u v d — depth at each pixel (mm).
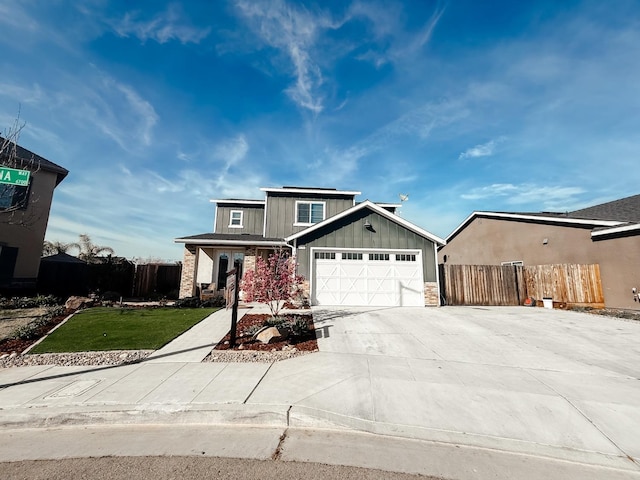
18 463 2855
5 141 8695
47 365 5469
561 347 6879
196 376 4957
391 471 2809
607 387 4723
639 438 3445
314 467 2844
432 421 3750
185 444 3256
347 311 11125
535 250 15719
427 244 13141
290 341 7156
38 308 9891
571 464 3018
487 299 13930
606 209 15617
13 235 12070
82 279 13344
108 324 8227
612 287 12117
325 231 12898
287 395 4285
